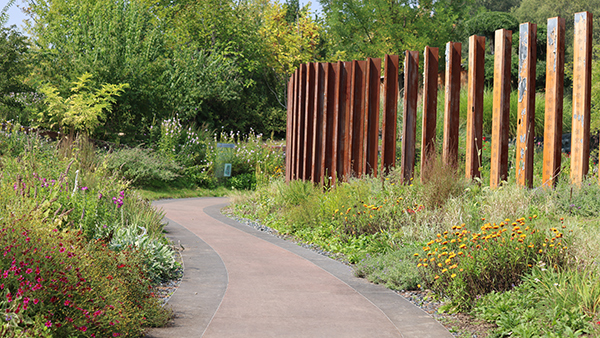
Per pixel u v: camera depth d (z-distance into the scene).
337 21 36.47
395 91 11.51
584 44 8.80
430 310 5.09
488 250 5.24
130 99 23.28
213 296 5.45
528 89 9.32
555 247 5.17
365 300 5.43
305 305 5.18
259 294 5.58
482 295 5.04
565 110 18.58
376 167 11.94
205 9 35.84
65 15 27.95
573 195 8.25
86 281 3.79
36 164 8.47
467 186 9.02
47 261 3.53
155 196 17.59
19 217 3.97
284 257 7.76
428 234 7.16
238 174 23.08
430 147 10.62
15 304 3.16
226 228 10.63
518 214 7.29
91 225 6.40
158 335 4.16
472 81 10.12
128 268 4.91
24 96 22.95
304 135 14.39
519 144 9.48
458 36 34.69
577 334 3.84
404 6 34.16
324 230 9.04
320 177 13.34
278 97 42.09
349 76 12.60
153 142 22.41
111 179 9.16
